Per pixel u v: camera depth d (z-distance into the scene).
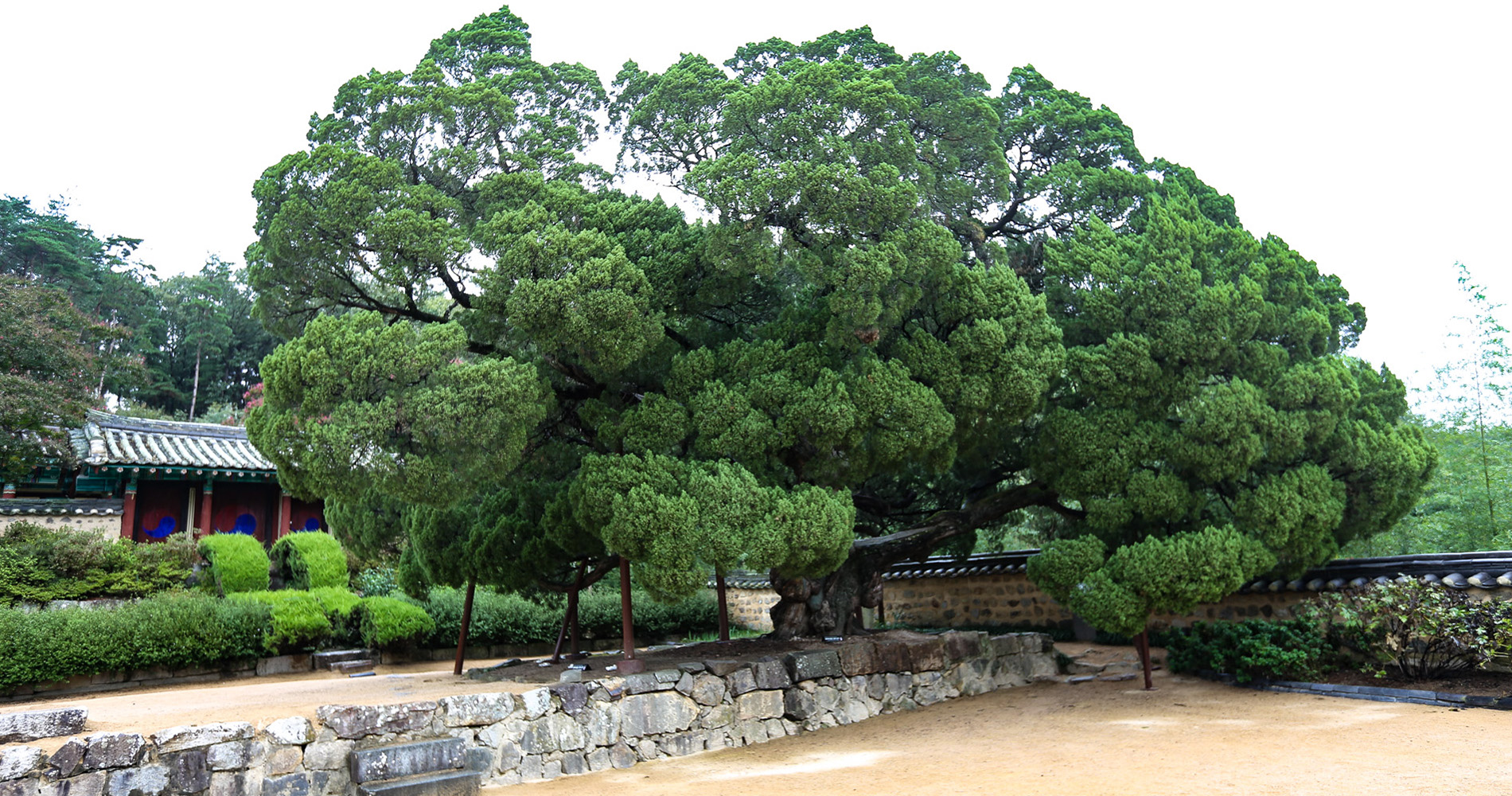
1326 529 10.40
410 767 7.13
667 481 9.02
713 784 7.55
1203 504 10.63
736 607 21.30
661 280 9.38
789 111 9.30
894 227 9.36
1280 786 6.24
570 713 8.33
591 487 9.12
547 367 9.98
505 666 12.06
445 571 11.95
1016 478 13.89
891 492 14.03
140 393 41.28
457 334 8.63
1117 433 10.49
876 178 9.14
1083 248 10.71
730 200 8.71
